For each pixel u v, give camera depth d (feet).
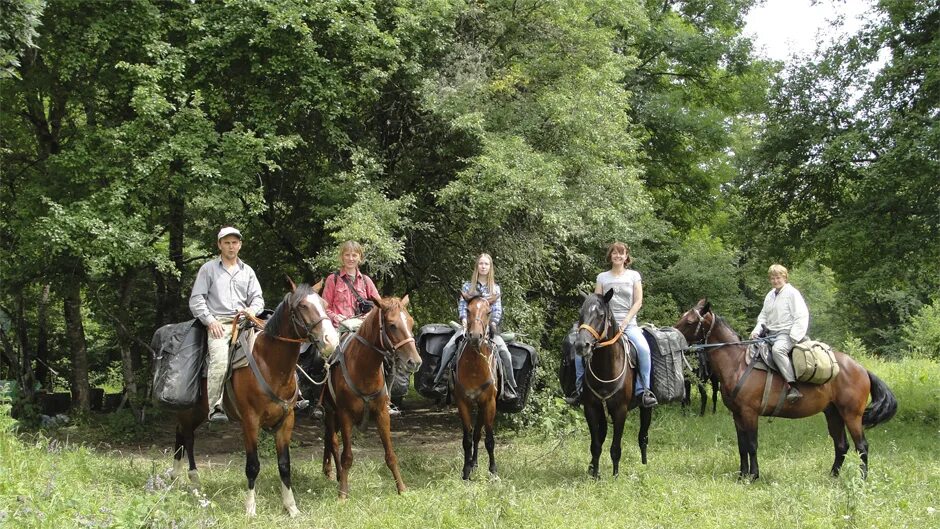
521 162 40.55
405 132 47.01
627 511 24.00
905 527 21.57
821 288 119.44
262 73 40.42
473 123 40.42
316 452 38.81
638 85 72.33
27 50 39.60
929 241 49.75
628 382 28.50
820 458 34.37
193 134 37.68
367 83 41.09
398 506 24.34
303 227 48.91
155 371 26.25
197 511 22.06
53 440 35.24
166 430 45.01
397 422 52.54
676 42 70.59
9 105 43.21
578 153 44.45
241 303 26.09
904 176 48.83
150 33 38.78
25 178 44.75
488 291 29.22
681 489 26.63
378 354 25.54
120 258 35.70
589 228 46.01
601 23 51.42
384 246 37.42
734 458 33.47
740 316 66.44
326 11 39.78
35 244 37.24
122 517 18.70
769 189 58.85
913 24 52.85
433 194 44.91
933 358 87.40
